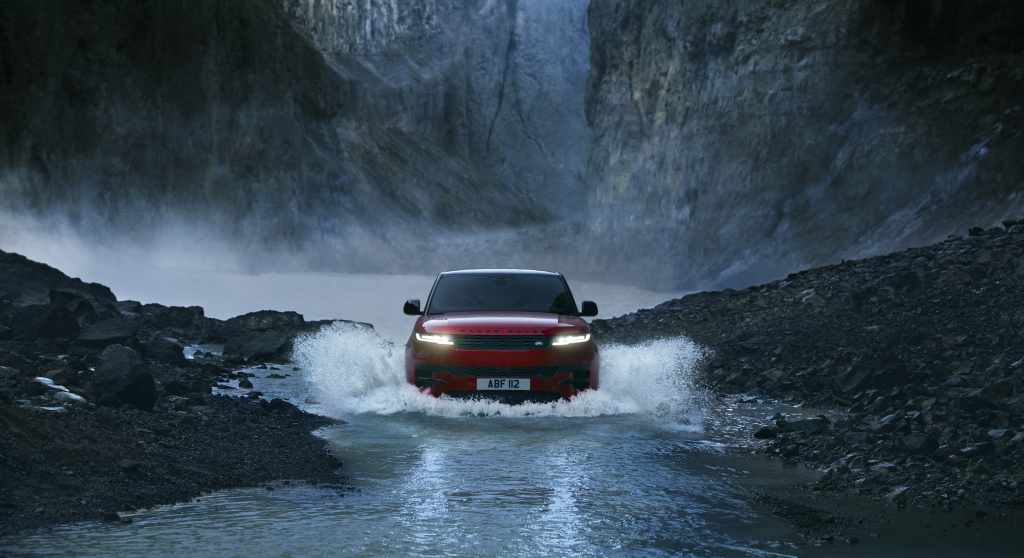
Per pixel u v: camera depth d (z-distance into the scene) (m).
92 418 8.33
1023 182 46.00
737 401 11.77
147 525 5.92
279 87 98.38
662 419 10.31
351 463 7.93
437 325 11.05
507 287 12.11
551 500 6.70
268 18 101.94
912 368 12.09
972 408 9.52
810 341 14.36
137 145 86.25
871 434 8.62
